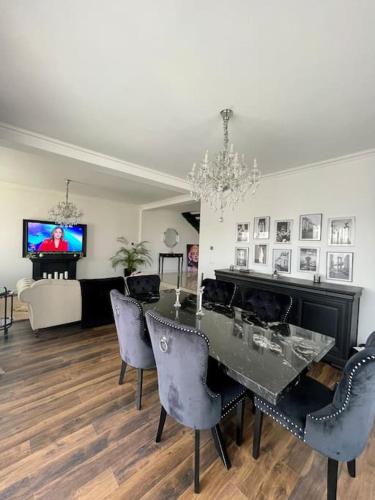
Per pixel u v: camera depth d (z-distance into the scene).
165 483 1.37
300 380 1.63
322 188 3.20
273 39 1.31
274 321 2.24
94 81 1.71
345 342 2.57
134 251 7.31
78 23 1.26
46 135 2.57
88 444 1.60
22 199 5.52
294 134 2.40
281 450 1.61
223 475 1.42
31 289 3.13
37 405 1.96
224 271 3.83
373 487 1.37
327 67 1.50
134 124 2.31
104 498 1.28
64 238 5.99
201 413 1.33
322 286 2.79
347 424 1.12
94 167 3.22
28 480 1.35
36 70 1.61
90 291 3.62
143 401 2.05
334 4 1.11
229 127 2.30
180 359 1.31
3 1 1.15
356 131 2.32
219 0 1.12
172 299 2.79
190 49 1.40
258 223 3.90
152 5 1.15
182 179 4.14
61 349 2.95
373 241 2.78
